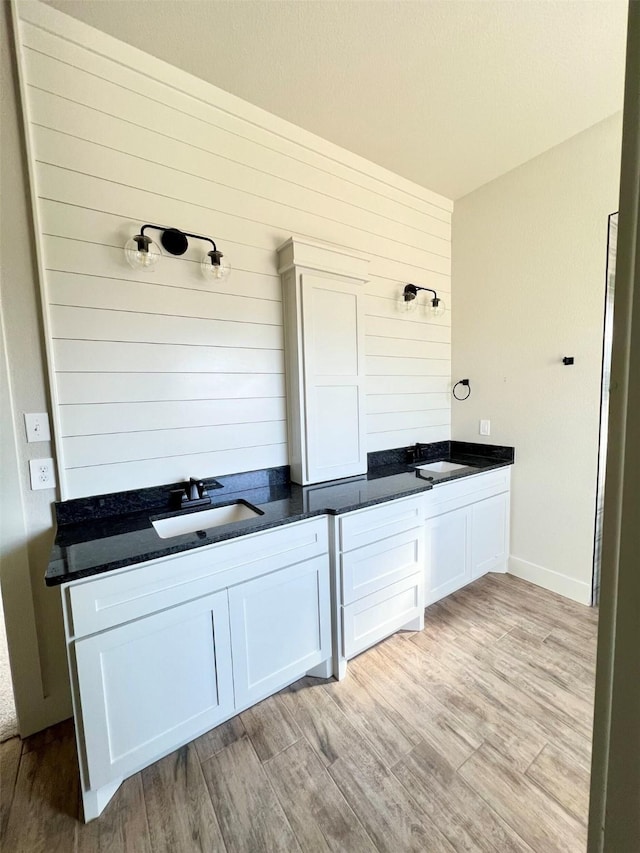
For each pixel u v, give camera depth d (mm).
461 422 3020
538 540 2578
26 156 1440
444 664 1858
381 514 1883
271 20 1488
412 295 2643
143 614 1272
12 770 1404
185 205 1797
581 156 2205
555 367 2420
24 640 1529
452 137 2219
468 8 1459
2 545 1474
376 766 1360
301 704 1642
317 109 1986
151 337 1744
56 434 1538
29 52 1429
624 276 367
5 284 1442
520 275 2561
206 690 1417
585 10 1473
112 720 1229
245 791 1287
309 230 2207
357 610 1812
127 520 1629
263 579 1539
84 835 1179
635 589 370
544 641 2014
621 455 376
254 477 2072
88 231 1576
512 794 1256
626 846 391
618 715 393
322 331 2111
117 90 1605
